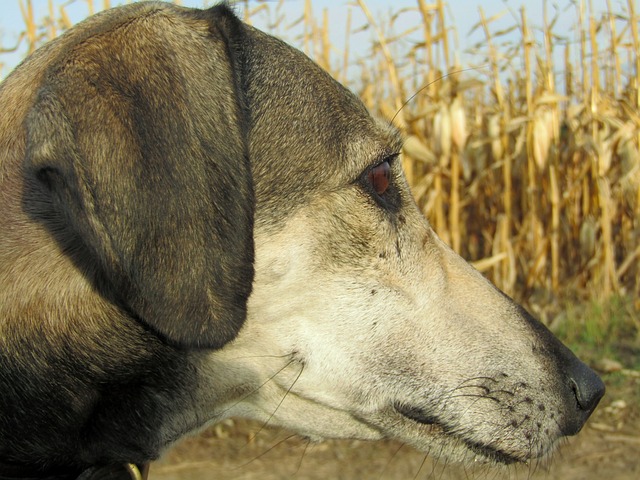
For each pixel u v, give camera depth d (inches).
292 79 18.5
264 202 17.7
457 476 28.4
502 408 18.8
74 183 15.4
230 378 18.1
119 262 15.8
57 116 15.6
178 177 16.0
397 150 19.1
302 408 18.7
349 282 18.3
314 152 18.1
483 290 19.5
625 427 30.9
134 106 16.1
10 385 16.7
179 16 17.6
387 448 30.6
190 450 30.6
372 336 18.4
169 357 17.4
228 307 16.3
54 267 16.7
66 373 16.8
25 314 16.7
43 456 17.1
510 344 19.1
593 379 19.6
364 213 18.4
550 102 40.8
